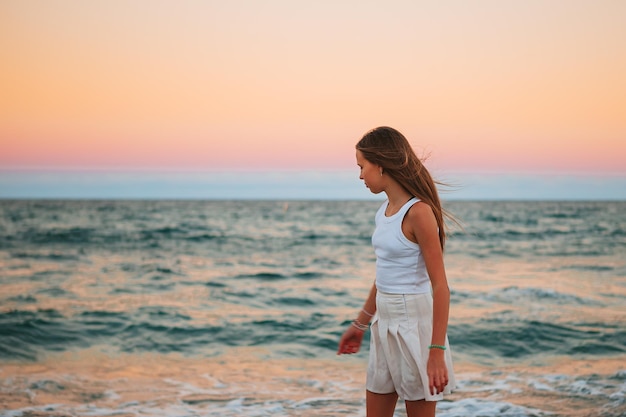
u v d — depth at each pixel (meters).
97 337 8.30
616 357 6.98
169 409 4.87
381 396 2.77
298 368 6.61
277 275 16.47
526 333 8.21
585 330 8.45
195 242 29.97
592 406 4.79
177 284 14.51
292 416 4.65
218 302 11.78
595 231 38.62
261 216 65.19
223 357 7.23
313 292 13.30
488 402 4.95
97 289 13.45
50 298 11.97
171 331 8.75
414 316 2.63
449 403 4.95
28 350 7.46
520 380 5.77
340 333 8.70
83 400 5.15
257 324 9.35
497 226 44.97
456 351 7.45
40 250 24.30
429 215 2.56
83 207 96.44
